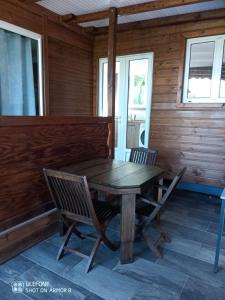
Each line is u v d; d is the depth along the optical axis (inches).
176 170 155.4
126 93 170.1
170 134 154.8
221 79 138.0
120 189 70.9
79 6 127.9
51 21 139.3
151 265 77.4
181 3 109.1
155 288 67.3
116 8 124.1
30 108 136.1
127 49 163.3
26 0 118.6
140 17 143.6
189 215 117.0
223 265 77.9
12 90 124.9
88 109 181.5
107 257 81.2
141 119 167.9
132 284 68.7
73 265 76.4
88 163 102.8
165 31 148.3
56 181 71.0
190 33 140.6
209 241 93.0
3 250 76.3
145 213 83.4
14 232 80.1
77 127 105.9
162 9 123.4
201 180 147.9
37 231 88.6
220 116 137.9
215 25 134.9
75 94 167.0
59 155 97.3
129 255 77.7
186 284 69.2
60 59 150.6
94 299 63.1
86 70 174.6
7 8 114.6
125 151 177.0
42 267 75.1
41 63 137.3
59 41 147.6
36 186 88.9
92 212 68.8
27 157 83.6
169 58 149.2
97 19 135.3
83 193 67.0
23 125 79.8
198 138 145.9
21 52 127.5
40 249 85.0
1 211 77.2
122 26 156.1
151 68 158.1
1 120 72.2
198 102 144.3
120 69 169.8
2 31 115.9
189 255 83.4
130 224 75.5
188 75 146.6
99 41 174.4
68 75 158.9
